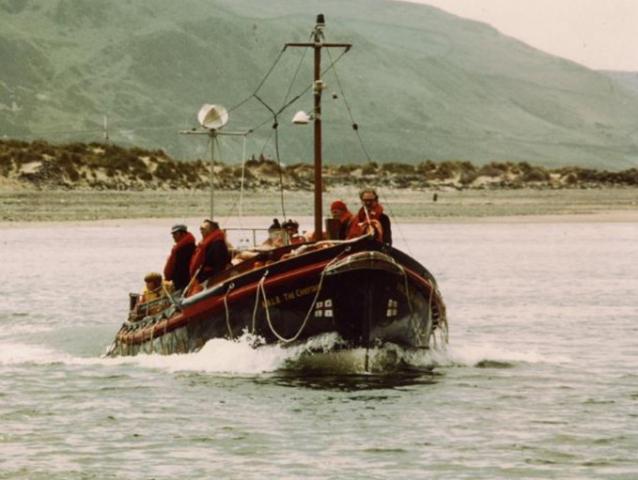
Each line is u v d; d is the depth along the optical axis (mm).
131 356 71750
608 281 128625
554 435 51406
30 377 64562
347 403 56656
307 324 61469
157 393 59406
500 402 57688
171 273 67125
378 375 63031
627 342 80062
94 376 64438
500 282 127250
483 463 47156
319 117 67312
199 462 47375
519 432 51875
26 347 77625
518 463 47156
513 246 186125
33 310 101875
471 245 188250
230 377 62500
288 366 62875
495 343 79375
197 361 64750
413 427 52438
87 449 49344
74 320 94562
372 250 60281
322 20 66438
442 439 50531
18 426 53219
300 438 50656
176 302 66000
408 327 63312
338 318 61125
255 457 48000
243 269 63562
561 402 58031
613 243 194875
